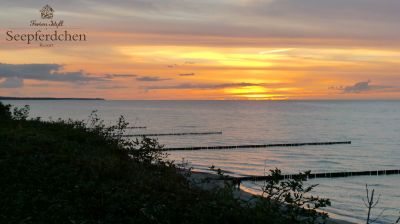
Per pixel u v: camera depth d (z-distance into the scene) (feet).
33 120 77.05
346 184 108.58
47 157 42.14
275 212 30.25
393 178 120.57
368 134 277.44
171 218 28.19
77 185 33.42
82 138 57.00
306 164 147.13
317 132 290.76
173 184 37.83
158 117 476.54
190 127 325.42
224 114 587.68
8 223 25.57
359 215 70.59
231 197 33.45
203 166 131.44
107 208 28.91
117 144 54.24
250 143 215.72
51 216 27.07
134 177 37.91
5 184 33.09
